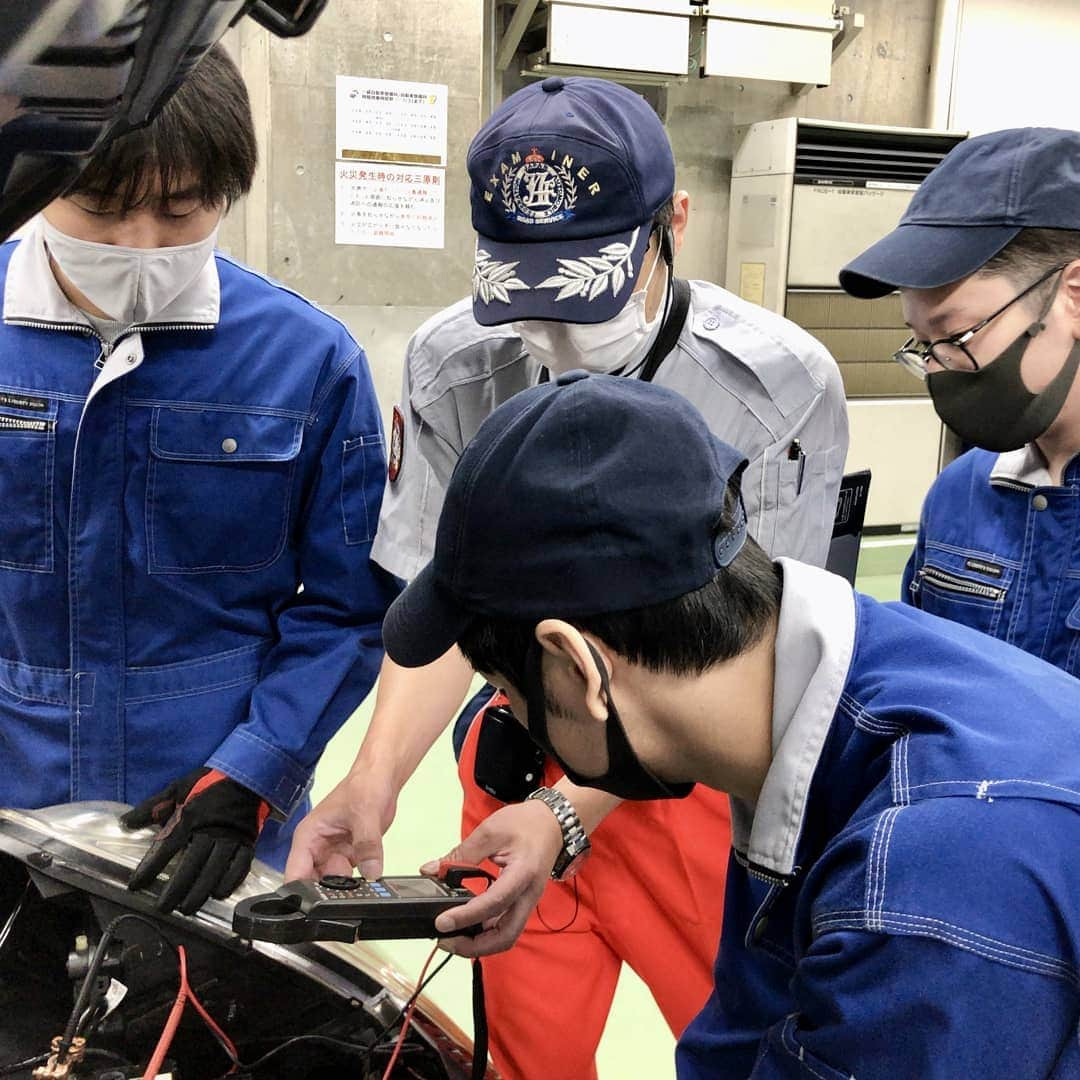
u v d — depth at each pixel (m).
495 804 1.41
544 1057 1.40
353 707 1.29
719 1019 0.97
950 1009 0.59
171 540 1.22
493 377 1.36
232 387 1.21
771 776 0.74
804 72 3.98
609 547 0.66
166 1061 1.03
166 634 1.25
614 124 1.09
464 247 3.20
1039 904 0.60
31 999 1.07
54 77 0.40
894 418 4.43
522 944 1.39
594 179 1.07
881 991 0.61
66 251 1.05
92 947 1.02
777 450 1.32
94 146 0.48
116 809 1.09
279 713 1.20
